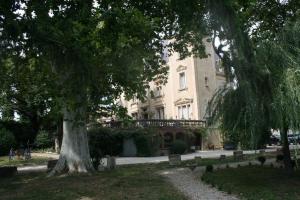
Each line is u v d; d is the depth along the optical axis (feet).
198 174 61.41
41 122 139.64
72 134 67.56
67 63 41.73
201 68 151.74
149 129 127.85
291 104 38.73
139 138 124.47
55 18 42.34
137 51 49.26
